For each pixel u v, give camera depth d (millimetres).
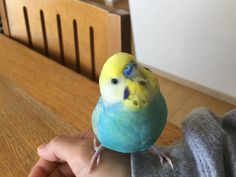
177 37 1787
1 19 1002
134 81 311
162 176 408
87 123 630
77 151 464
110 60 319
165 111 331
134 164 418
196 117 445
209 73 1767
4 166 558
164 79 1957
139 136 324
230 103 1760
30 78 757
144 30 1920
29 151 581
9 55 842
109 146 349
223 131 437
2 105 683
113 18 709
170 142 573
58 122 636
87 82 738
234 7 1484
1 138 608
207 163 403
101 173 438
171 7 1709
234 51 1607
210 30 1640
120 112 314
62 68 788
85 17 776
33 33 930
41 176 506
